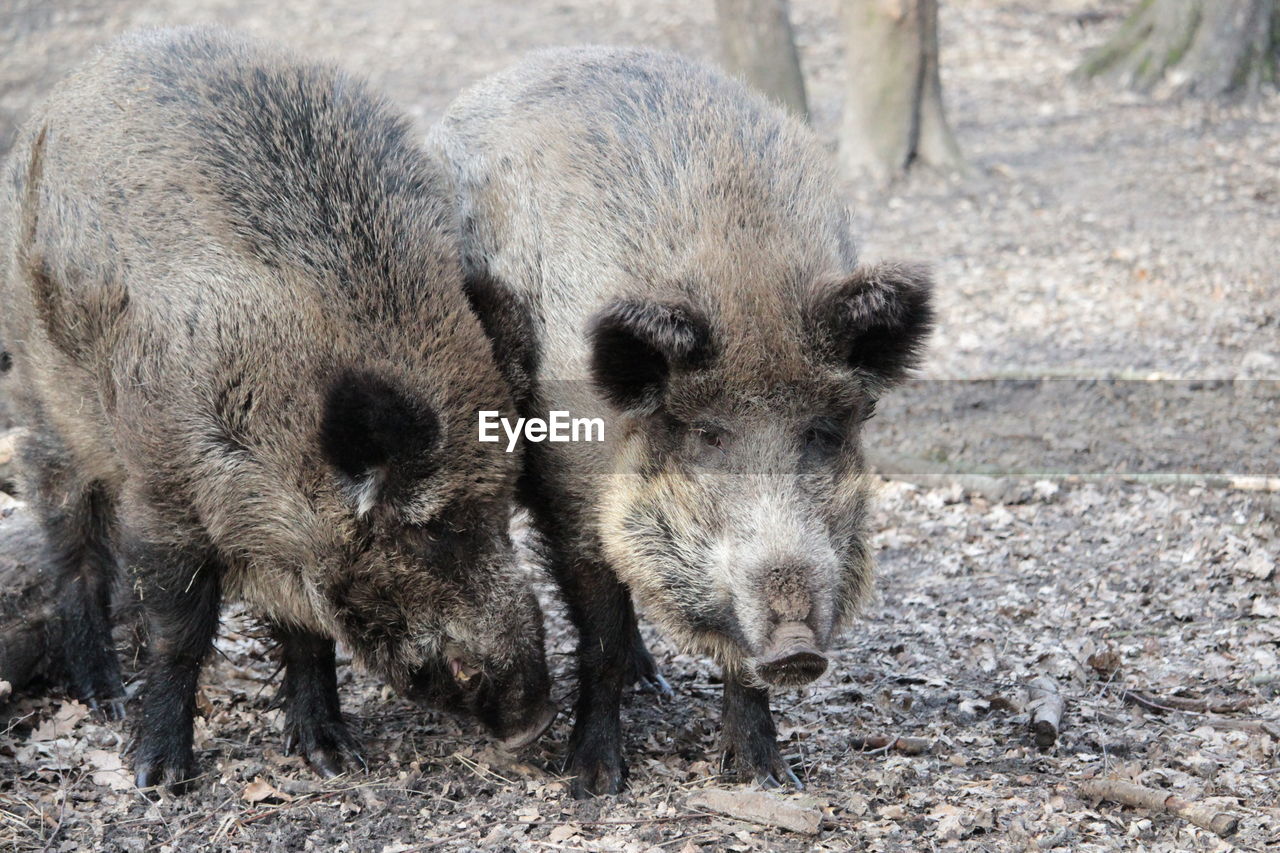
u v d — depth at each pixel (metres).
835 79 30.47
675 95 8.35
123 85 8.32
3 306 9.09
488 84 9.70
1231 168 23.77
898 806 7.42
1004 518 12.59
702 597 7.07
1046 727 8.23
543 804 7.72
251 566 7.72
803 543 6.75
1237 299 17.94
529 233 8.26
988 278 19.31
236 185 7.64
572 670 8.96
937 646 10.09
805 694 9.35
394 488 7.03
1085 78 29.45
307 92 8.10
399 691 7.70
